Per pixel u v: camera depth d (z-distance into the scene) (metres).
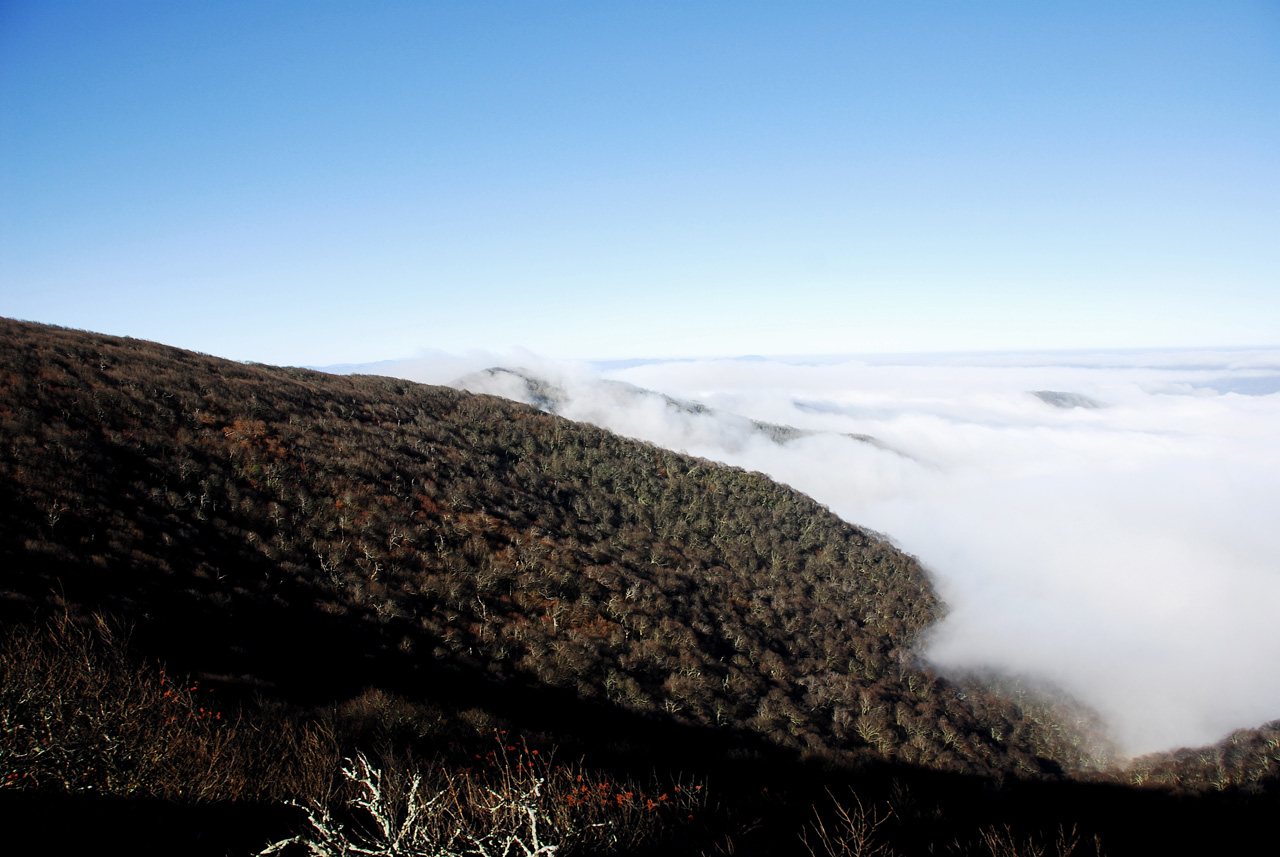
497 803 5.17
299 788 5.70
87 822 4.61
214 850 4.67
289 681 11.45
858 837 6.89
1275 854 21.41
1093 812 21.62
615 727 15.71
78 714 5.27
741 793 10.28
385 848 4.20
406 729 9.48
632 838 5.72
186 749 5.56
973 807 13.41
